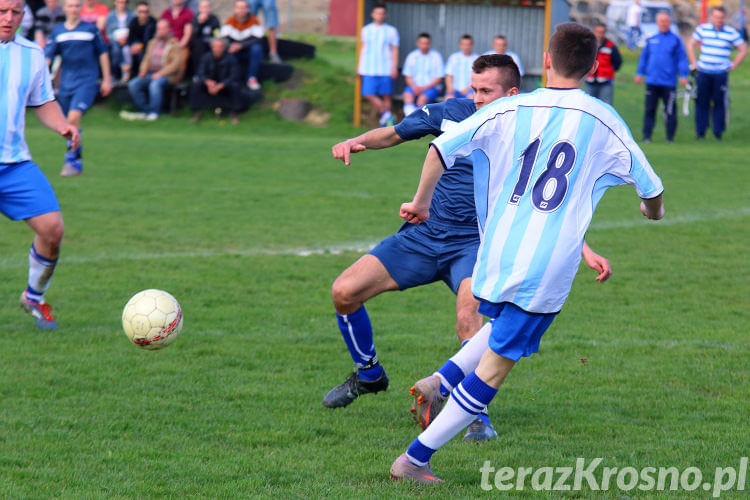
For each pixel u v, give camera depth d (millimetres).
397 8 47250
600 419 11188
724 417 11242
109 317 15773
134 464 9547
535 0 45719
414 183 31203
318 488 8930
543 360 13742
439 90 44375
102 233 22797
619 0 80562
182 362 13414
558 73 8852
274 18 50031
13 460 9547
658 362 13617
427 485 9055
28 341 14242
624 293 18078
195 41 46375
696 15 81938
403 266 11023
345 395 11555
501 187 8828
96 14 46688
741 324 15836
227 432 10625
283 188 29797
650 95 41406
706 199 28812
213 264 19953
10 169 14211
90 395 11844
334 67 52469
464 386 8875
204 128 44906
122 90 46969
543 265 8523
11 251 20828
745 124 46125
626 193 30891
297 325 15602
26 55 14289
